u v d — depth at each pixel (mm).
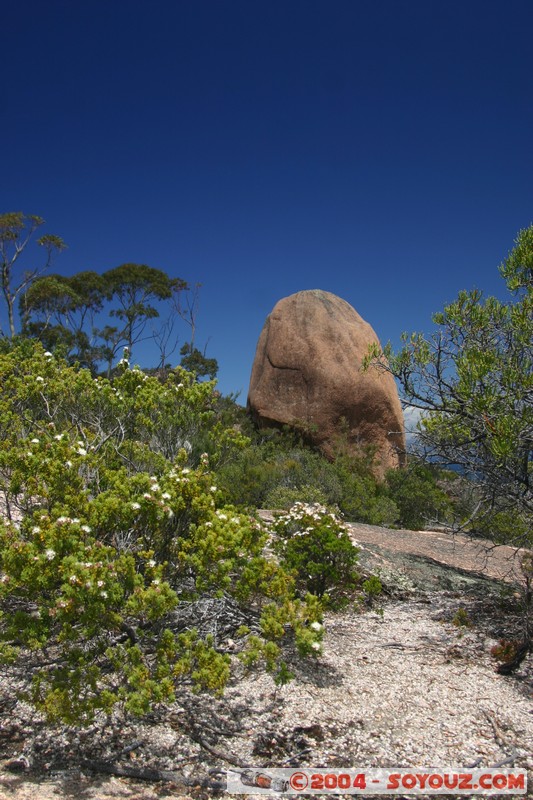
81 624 3229
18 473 3551
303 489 9602
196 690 2873
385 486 12250
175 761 2932
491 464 5391
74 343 22656
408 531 9234
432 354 6188
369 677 3961
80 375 5301
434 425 6133
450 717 3510
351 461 13383
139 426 5520
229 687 3643
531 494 5297
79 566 2707
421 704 3645
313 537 4938
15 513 4797
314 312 16328
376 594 5664
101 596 2740
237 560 3459
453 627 5027
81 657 2855
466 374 5094
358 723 3359
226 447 5637
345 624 4969
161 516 3271
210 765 2920
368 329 16656
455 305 5941
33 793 2562
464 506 7645
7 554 2770
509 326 5559
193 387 5574
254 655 3027
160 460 4914
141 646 3406
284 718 3348
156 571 3080
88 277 25094
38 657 3426
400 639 4727
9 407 5438
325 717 3393
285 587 3480
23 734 3018
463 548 8070
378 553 6715
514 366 5238
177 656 3119
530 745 3254
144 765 2879
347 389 14977
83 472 4188
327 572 4770
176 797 2672
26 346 7246
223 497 4262
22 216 21906
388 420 15242
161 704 3381
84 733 3074
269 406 15797
